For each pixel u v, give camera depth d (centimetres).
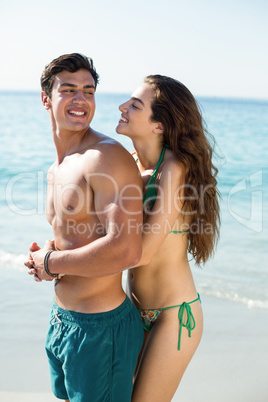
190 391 332
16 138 2208
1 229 809
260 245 698
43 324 421
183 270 244
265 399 318
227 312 468
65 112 220
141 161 256
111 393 216
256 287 537
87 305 215
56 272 212
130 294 255
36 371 349
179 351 233
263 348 390
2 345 387
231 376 349
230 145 1734
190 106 242
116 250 195
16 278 548
